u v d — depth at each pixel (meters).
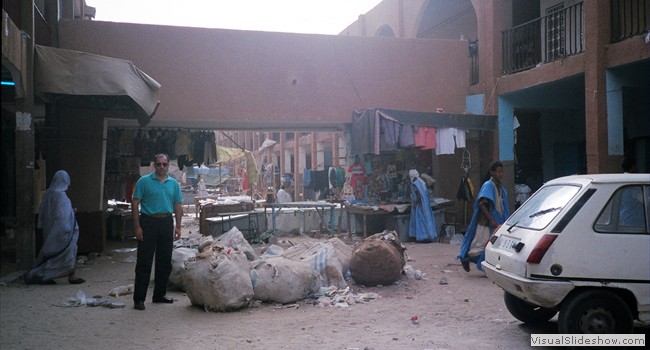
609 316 5.04
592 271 5.01
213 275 7.01
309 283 7.77
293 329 6.17
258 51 15.66
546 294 5.01
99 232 13.04
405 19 21.39
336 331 6.07
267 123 16.78
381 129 14.84
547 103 16.27
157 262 7.57
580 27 14.05
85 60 10.23
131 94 10.30
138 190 7.27
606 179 5.29
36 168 11.97
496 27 16.08
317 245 9.14
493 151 15.94
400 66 16.84
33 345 5.48
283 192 23.28
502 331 5.99
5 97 11.80
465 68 17.38
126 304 7.50
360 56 16.53
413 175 15.05
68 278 9.41
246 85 15.58
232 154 23.09
